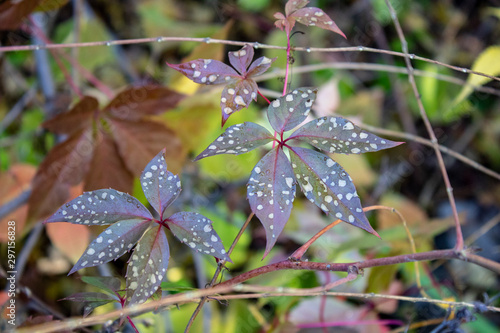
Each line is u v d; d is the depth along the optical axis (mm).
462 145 1265
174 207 909
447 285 803
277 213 504
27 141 1026
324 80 1227
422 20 1361
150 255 514
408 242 750
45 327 532
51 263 951
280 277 770
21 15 673
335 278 777
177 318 770
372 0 1292
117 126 681
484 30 1390
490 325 843
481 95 1203
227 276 822
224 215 972
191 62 537
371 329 747
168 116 793
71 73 1016
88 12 1109
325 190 513
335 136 521
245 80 539
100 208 516
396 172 1201
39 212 664
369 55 1314
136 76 1138
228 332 779
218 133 897
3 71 1101
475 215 1194
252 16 1312
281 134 525
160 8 1274
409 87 1259
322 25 559
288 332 722
